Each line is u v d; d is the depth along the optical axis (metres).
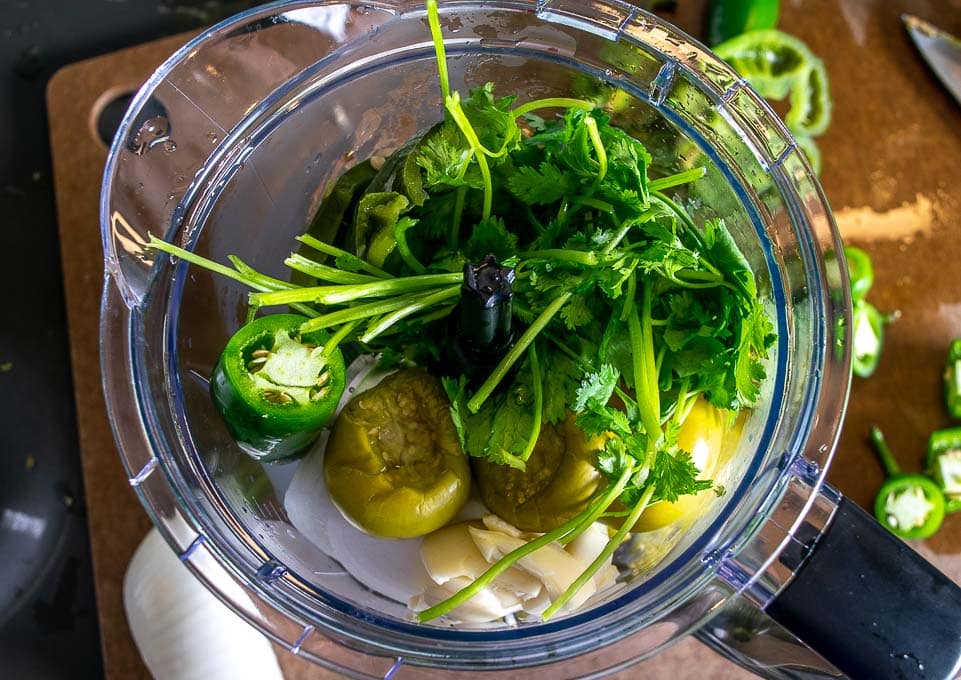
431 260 0.29
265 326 0.28
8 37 0.48
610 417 0.26
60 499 0.45
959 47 0.41
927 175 0.42
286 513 0.29
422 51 0.30
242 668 0.37
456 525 0.28
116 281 0.29
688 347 0.27
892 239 0.42
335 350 0.28
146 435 0.28
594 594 0.28
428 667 0.27
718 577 0.27
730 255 0.26
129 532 0.40
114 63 0.43
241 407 0.27
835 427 0.27
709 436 0.28
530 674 0.29
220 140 0.29
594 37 0.29
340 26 0.29
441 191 0.28
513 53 0.30
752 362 0.27
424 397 0.28
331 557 0.29
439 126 0.28
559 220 0.27
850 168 0.42
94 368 0.41
